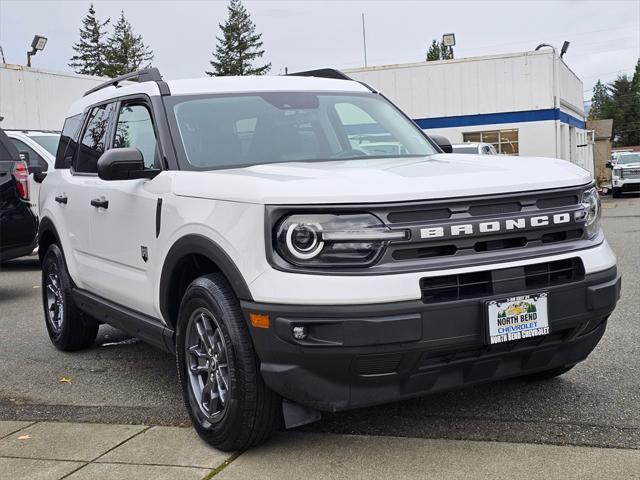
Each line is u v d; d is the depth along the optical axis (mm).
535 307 3512
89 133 5715
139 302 4645
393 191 3373
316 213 3355
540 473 3365
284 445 3846
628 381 4680
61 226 5875
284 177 3637
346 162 4316
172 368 5633
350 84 5492
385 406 4375
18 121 19234
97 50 83625
